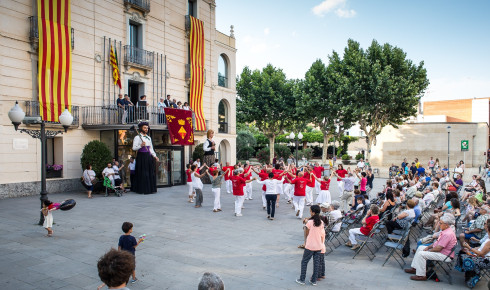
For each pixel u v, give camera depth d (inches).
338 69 1310.3
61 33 678.5
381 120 1286.9
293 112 1604.3
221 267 291.1
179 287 247.8
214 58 1114.1
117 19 799.1
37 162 654.5
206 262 302.5
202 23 1040.2
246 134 1871.3
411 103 1206.9
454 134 1589.6
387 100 1202.0
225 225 444.5
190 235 390.9
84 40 728.3
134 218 471.2
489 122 2197.3
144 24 864.9
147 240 367.6
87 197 641.6
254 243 363.6
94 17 747.4
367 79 1201.4
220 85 1178.6
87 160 656.4
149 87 880.9
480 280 274.2
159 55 911.0
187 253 326.3
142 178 709.9
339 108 1296.8
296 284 258.1
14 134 619.5
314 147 2281.0
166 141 846.5
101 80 763.4
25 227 402.6
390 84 1154.0
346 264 308.3
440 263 281.6
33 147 648.4
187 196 690.2
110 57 781.9
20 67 627.8
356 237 343.0
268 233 406.3
